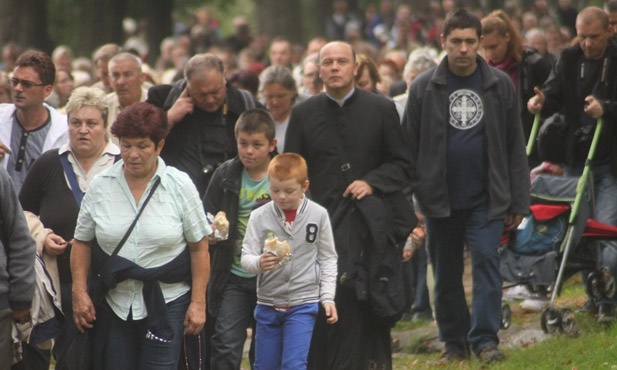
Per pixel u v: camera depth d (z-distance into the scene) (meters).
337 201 23.69
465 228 25.80
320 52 23.89
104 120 22.59
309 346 22.09
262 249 21.75
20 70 24.30
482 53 32.16
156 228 19.41
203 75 24.39
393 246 23.48
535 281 27.05
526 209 25.16
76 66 54.84
